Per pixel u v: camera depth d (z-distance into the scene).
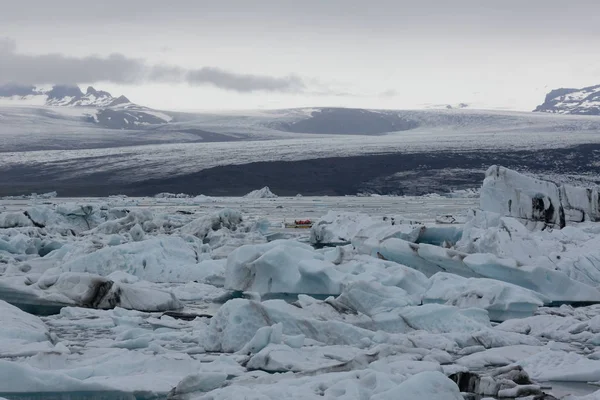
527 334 15.25
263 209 77.38
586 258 21.69
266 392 9.43
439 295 17.91
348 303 15.61
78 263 23.11
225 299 19.81
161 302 18.31
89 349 13.09
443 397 8.95
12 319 14.44
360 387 9.27
